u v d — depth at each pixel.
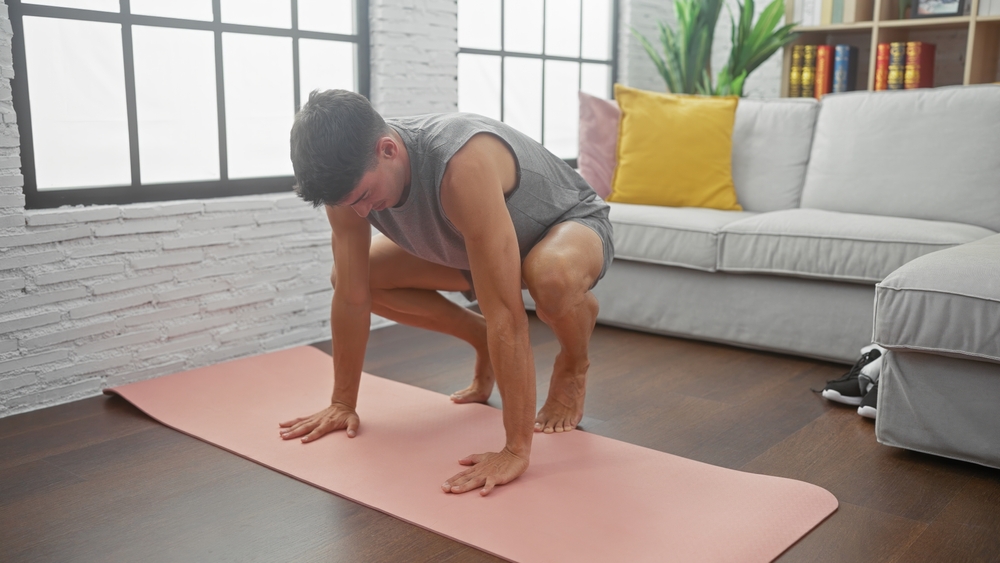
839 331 2.54
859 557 1.39
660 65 4.02
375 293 2.06
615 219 2.95
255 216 2.66
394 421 2.04
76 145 2.35
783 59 3.98
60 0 2.26
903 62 3.62
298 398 2.25
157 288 2.45
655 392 2.31
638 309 2.96
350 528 1.51
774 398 2.26
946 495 1.64
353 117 1.42
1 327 2.13
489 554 1.40
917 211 2.76
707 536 1.44
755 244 2.64
